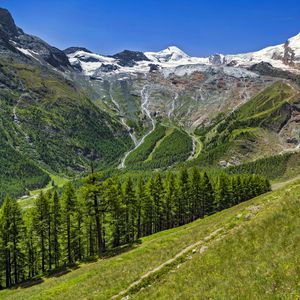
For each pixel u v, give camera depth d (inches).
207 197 4045.3
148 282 1061.8
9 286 2410.2
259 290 700.7
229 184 4429.1
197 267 955.3
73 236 2770.7
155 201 3378.4
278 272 728.3
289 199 1051.3
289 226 893.8
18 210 2513.5
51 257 2741.1
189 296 810.2
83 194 2293.3
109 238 3230.8
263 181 5423.2
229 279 799.7
